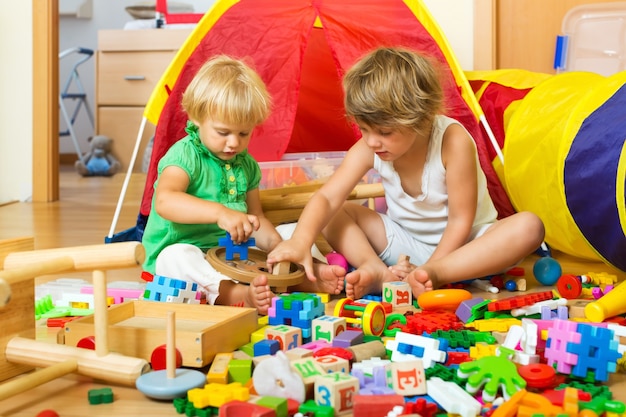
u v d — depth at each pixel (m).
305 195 1.58
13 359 0.86
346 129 2.19
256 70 1.76
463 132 1.36
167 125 1.61
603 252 1.42
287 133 1.84
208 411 0.73
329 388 0.73
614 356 0.81
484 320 1.04
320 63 2.07
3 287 0.67
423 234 1.45
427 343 0.87
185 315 1.02
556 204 1.54
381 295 1.32
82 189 3.31
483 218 1.44
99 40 3.99
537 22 2.49
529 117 1.69
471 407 0.71
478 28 2.40
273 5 1.76
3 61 2.79
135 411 0.76
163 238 1.34
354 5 1.76
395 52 1.27
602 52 2.40
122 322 1.00
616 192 1.30
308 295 1.08
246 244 1.24
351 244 1.38
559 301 1.11
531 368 0.79
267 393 0.75
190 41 1.65
